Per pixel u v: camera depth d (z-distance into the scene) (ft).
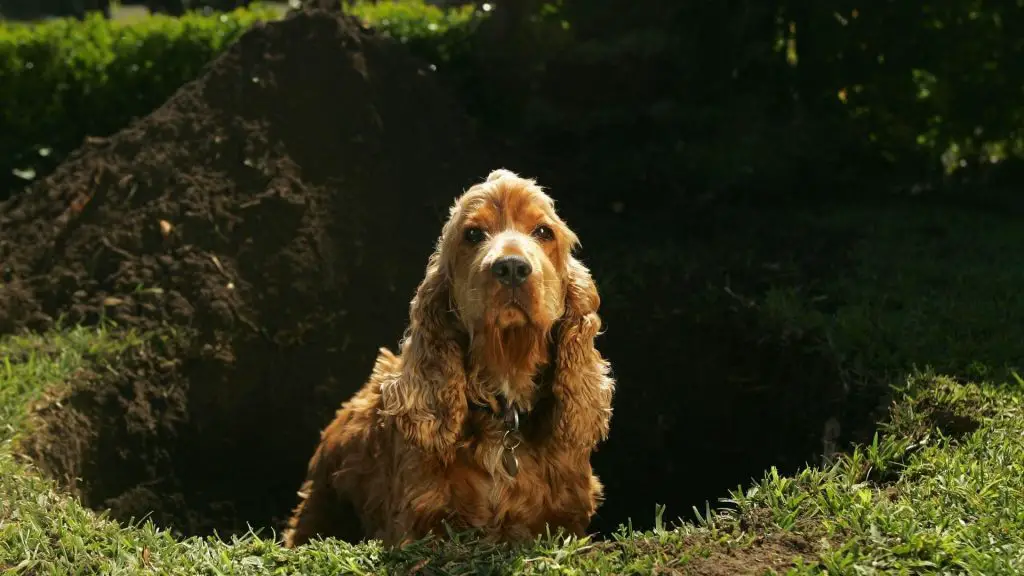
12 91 31.01
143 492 17.63
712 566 10.30
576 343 12.92
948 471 12.20
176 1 55.21
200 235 21.33
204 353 19.62
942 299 19.83
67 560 11.16
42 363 17.70
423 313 12.76
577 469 13.30
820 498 11.55
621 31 31.14
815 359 18.13
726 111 29.89
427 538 11.40
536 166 27.12
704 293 21.15
